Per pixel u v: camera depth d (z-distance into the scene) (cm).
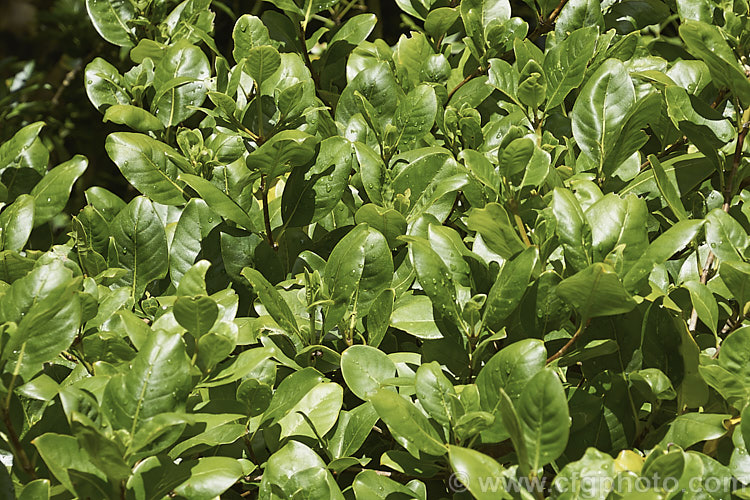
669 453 131
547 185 207
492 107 256
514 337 180
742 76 187
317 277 184
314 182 207
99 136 489
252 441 185
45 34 536
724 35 205
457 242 188
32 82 511
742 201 214
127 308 203
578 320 176
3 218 193
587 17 248
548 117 244
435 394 156
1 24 761
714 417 158
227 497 183
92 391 160
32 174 225
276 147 187
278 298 182
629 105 210
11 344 143
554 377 130
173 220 247
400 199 205
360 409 179
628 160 225
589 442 171
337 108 238
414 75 264
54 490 154
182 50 240
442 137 249
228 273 203
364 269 188
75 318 155
